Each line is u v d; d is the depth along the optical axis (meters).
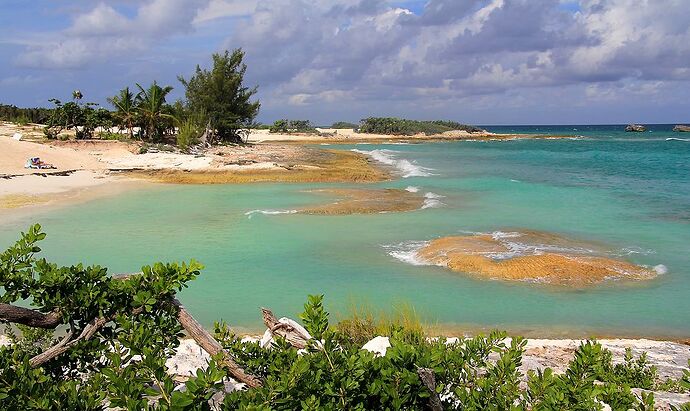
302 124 133.62
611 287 14.55
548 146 92.81
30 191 31.92
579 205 27.61
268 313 4.78
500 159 61.75
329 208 26.69
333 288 14.55
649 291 14.29
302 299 13.67
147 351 3.43
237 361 4.16
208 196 31.70
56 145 51.03
